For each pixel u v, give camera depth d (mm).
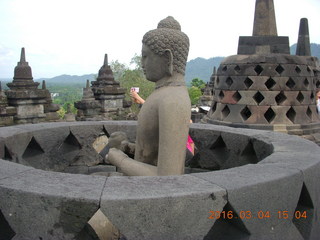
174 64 3123
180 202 1908
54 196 1896
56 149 4379
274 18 6676
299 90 6133
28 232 1970
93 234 2492
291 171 2350
